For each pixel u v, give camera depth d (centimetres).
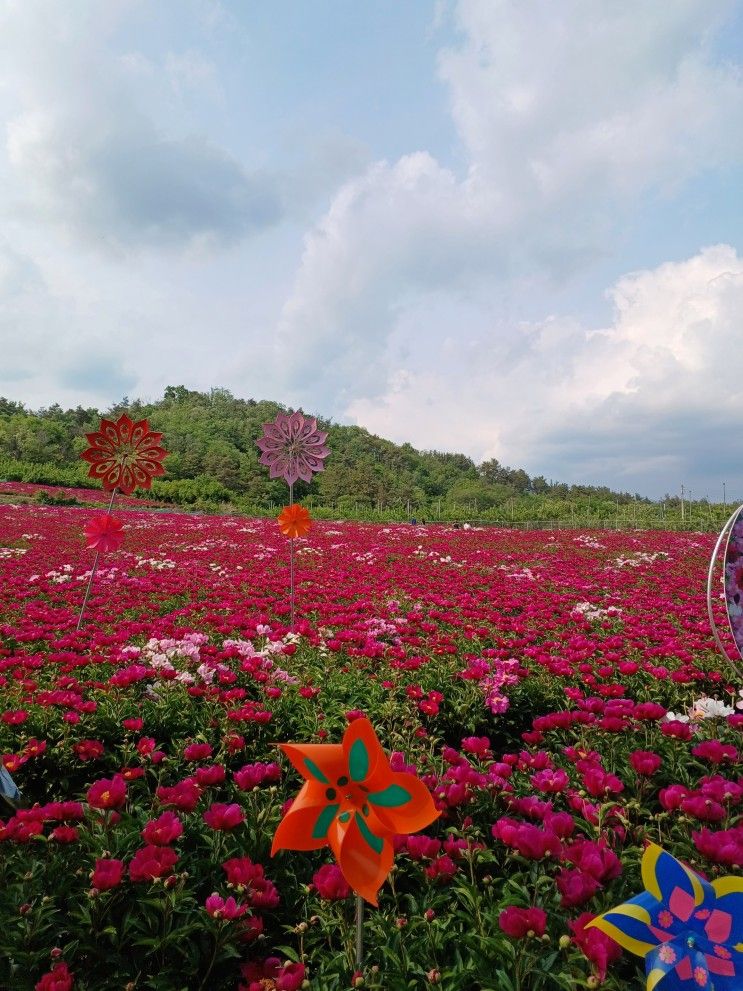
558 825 215
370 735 162
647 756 260
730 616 320
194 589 865
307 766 162
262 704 385
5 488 3962
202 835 251
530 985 183
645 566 1319
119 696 386
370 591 912
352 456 9225
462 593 900
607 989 168
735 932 140
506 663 431
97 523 628
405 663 446
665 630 588
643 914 144
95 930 205
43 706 369
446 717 409
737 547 321
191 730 372
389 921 219
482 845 235
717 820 228
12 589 801
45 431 6400
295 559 1382
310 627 598
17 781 324
